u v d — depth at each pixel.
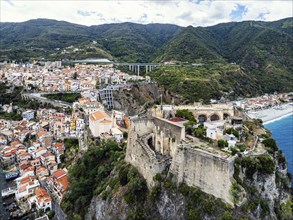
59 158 125.38
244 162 53.53
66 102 182.50
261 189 54.94
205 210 51.69
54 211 90.69
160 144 72.56
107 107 178.25
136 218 62.31
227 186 49.97
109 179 80.81
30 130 156.62
